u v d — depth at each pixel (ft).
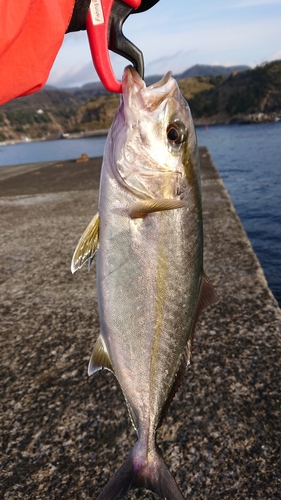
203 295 1.06
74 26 0.88
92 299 1.91
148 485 0.93
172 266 0.98
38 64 0.78
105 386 1.33
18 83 0.77
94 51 0.87
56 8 0.76
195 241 1.00
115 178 0.97
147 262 0.97
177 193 0.97
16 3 0.69
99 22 0.86
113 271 0.97
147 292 0.98
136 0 0.88
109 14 0.86
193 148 1.00
